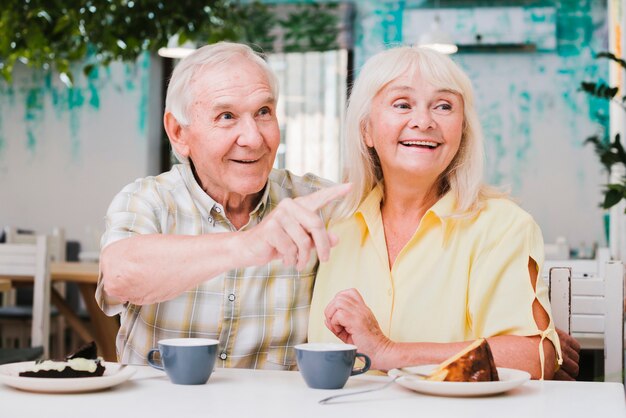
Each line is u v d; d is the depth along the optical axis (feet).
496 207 4.77
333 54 20.86
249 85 4.61
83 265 12.41
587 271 7.81
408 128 4.66
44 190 21.59
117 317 11.41
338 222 5.05
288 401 3.32
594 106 19.86
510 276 4.55
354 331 4.19
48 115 21.54
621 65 8.83
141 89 21.24
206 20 12.62
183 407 3.19
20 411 3.12
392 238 4.94
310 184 5.46
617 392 3.55
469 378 3.51
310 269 5.04
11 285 10.86
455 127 4.67
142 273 4.01
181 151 4.92
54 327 14.93
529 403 3.31
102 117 21.39
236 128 4.64
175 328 4.85
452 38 19.94
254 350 4.93
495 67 20.13
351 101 4.97
